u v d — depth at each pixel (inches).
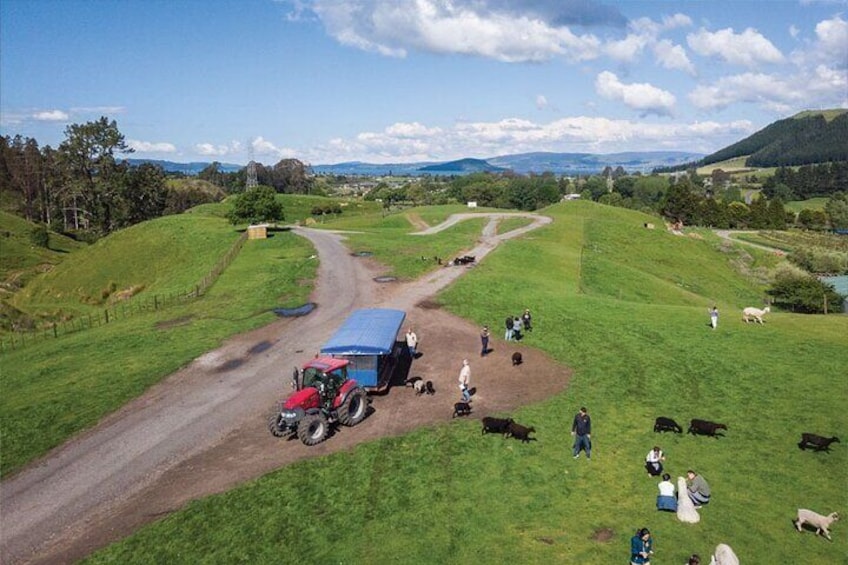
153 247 3137.3
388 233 3326.8
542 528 709.3
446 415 1029.8
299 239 3004.4
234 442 952.9
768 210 6653.5
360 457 881.5
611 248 3417.8
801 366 1204.5
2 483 860.0
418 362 1312.7
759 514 733.3
